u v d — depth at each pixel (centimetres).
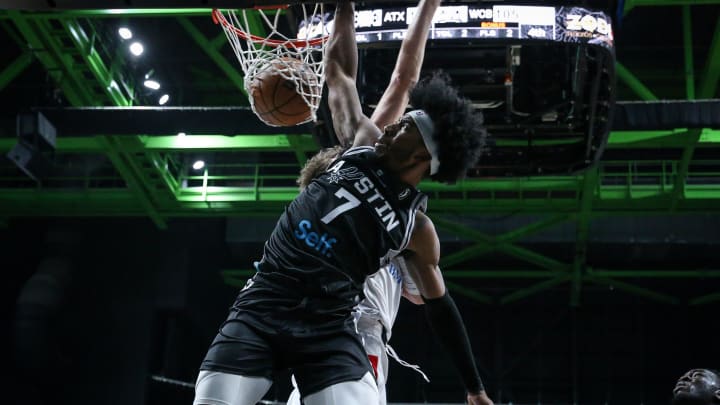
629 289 2600
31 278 2302
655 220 2388
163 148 1984
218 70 2316
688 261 2534
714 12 2075
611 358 2709
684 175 2034
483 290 2753
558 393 2688
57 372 2317
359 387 335
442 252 2491
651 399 2669
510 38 1112
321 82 505
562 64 1257
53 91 1850
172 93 2284
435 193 2219
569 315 2750
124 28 1770
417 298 442
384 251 351
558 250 2492
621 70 1853
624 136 1897
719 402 374
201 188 2236
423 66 1265
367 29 1112
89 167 2359
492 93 1270
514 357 2720
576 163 1344
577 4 1135
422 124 346
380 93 1233
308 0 427
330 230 345
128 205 2294
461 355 386
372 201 349
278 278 343
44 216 2352
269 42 593
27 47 1873
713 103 1573
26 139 1672
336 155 407
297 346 336
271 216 2244
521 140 1357
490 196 2327
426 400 2681
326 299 341
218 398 327
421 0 437
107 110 1703
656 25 2130
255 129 1664
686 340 2708
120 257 2394
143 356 2322
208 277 2523
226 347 335
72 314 2358
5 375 2367
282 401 2625
